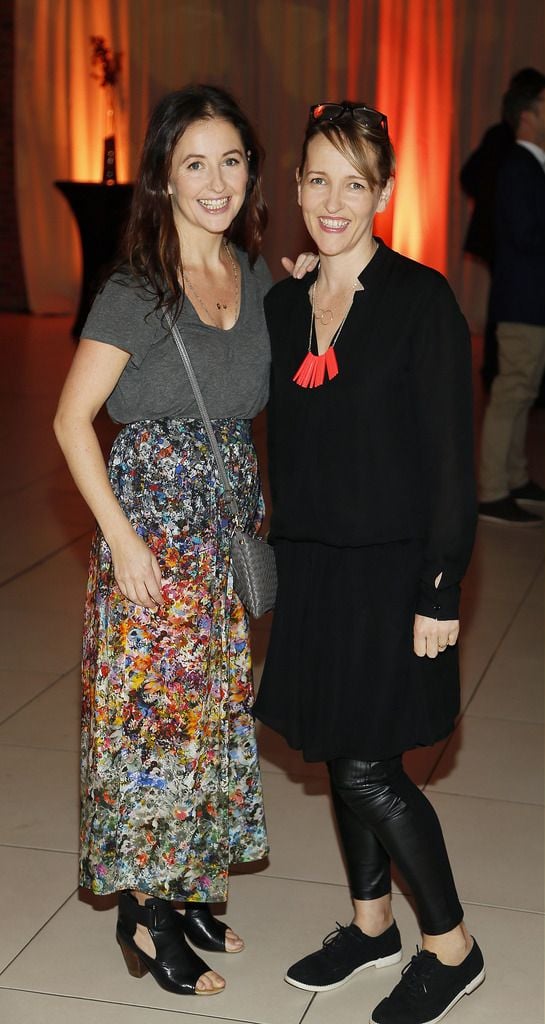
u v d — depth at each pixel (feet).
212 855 7.87
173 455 7.45
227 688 7.81
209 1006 7.81
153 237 7.34
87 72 39.27
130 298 7.26
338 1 37.09
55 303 40.88
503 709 12.38
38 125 39.70
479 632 14.52
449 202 37.11
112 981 8.05
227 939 8.39
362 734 7.23
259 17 37.81
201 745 7.68
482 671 13.34
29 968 8.16
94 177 39.91
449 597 7.13
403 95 37.04
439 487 7.00
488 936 8.55
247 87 38.24
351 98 37.58
